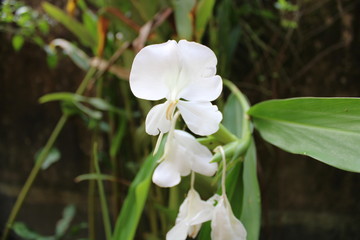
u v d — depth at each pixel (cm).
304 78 87
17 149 112
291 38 87
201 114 35
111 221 103
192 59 35
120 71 68
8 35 104
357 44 84
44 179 109
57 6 97
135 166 77
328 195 89
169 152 37
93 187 85
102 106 74
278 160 87
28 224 114
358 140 41
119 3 72
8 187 115
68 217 91
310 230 91
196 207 38
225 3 75
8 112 110
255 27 87
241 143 42
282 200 92
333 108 42
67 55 87
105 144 98
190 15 59
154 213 76
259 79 88
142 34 60
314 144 43
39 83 105
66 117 80
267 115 47
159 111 36
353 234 88
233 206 43
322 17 85
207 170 38
